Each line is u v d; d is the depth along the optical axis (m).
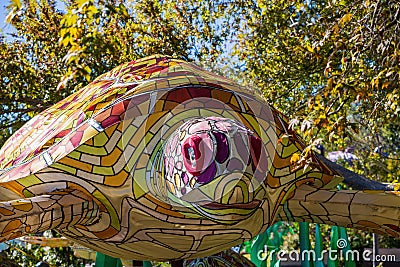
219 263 3.91
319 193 3.55
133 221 3.13
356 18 4.34
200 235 3.13
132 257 3.51
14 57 8.23
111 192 3.09
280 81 7.06
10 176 3.27
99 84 3.70
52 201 3.04
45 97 8.12
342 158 9.77
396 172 8.45
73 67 2.95
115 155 3.05
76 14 2.54
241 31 8.03
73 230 3.41
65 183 3.11
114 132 3.07
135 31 7.31
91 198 3.15
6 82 8.04
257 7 7.81
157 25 8.05
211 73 3.55
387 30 3.70
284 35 7.08
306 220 3.74
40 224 2.99
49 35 8.09
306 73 6.79
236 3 7.95
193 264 3.89
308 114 3.58
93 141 3.06
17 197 3.27
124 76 3.50
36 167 3.15
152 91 3.16
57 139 3.29
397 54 3.48
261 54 7.42
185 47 8.20
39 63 8.19
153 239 3.21
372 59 4.44
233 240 3.22
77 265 8.30
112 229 3.23
